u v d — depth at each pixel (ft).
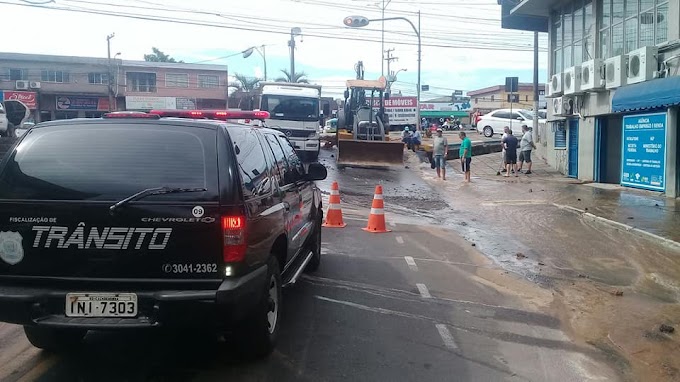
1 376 14.87
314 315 20.01
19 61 166.40
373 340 17.80
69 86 169.68
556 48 78.02
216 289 13.44
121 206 13.28
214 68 183.42
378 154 84.23
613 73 57.47
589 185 62.34
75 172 13.75
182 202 13.41
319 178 23.31
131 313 13.29
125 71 175.83
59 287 13.51
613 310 21.27
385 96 98.53
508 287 24.22
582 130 67.82
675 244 31.58
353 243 32.53
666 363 16.51
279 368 15.56
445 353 16.93
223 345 17.06
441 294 22.99
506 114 125.39
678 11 49.06
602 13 64.13
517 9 78.59
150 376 14.94
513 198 53.47
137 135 14.19
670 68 49.98
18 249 13.52
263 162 16.99
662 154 52.29
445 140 70.33
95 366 15.56
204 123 14.52
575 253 30.81
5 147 60.39
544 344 17.85
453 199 53.57
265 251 15.30
